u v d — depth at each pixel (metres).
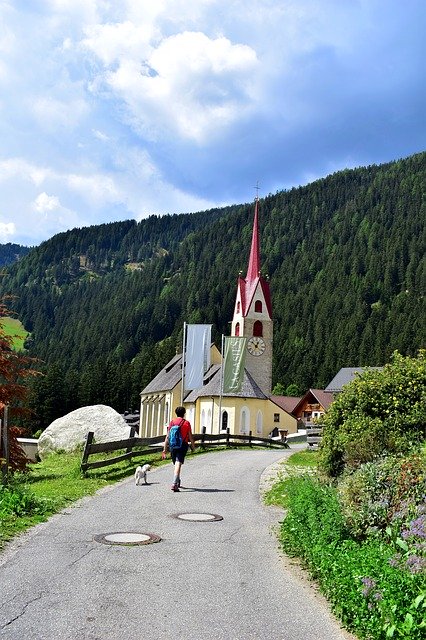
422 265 180.50
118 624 6.57
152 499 14.90
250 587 8.14
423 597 5.91
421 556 7.39
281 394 128.12
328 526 9.21
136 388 121.69
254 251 76.44
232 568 9.00
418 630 5.73
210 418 67.75
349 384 15.78
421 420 14.11
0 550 9.45
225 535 11.13
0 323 20.95
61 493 15.25
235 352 45.22
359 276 192.38
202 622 6.77
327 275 195.75
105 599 7.36
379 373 15.85
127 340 183.25
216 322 183.88
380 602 6.19
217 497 15.56
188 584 8.12
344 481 12.41
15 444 19.72
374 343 139.12
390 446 13.65
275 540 10.95
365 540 9.27
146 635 6.30
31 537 10.38
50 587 7.71
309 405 86.38
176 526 11.72
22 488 13.47
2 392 19.97
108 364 123.75
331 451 15.00
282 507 14.44
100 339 186.62
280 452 33.88
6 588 7.62
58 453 30.97
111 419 31.77
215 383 68.38
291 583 8.41
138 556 9.37
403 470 10.02
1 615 6.68
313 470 20.09
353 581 6.88
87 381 117.19
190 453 29.53
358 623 6.51
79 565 8.74
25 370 20.62
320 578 8.30
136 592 7.67
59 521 11.84
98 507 13.55
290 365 143.25
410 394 14.64
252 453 31.83
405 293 173.38
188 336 38.62
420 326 139.25
